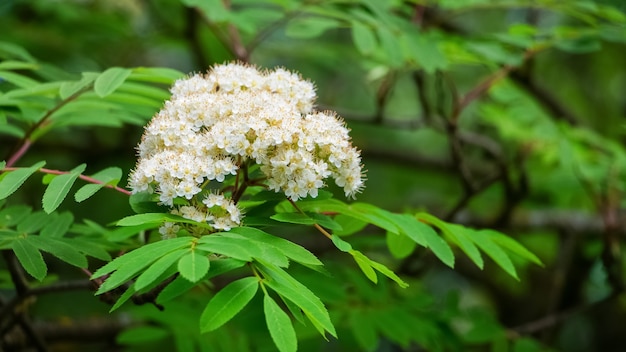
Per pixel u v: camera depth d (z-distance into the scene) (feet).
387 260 16.12
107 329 14.88
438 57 13.16
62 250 8.90
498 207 20.02
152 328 13.08
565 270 19.25
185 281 7.07
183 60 25.22
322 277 13.32
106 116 11.89
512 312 23.08
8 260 10.19
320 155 8.32
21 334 13.20
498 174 15.78
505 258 9.27
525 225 19.38
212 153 8.18
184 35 17.52
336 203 8.78
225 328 13.39
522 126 17.52
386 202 24.77
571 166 16.29
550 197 20.93
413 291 15.12
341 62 21.08
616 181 16.47
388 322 13.06
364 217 8.46
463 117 24.90
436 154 27.12
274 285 7.05
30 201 18.69
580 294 21.30
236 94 8.67
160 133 8.27
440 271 27.30
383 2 13.84
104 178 8.33
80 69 20.03
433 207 21.86
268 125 8.14
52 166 20.61
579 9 15.87
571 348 25.21
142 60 22.20
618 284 16.22
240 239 7.16
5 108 10.66
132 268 6.77
